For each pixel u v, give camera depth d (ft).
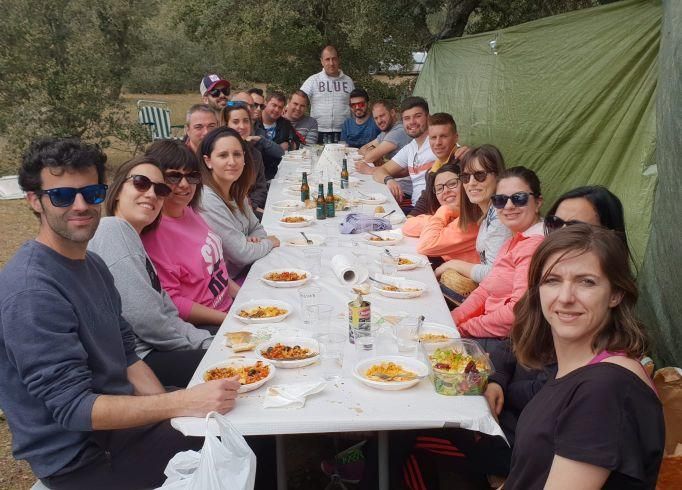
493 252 10.78
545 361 5.50
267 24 39.70
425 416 6.02
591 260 4.43
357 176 21.08
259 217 19.02
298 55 44.06
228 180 12.16
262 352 7.37
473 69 24.67
